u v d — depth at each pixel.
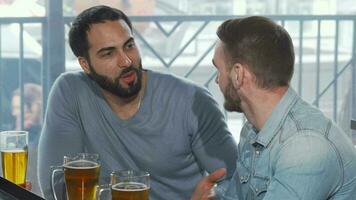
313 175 1.26
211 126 1.87
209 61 3.99
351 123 2.46
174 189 1.93
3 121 4.02
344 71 4.07
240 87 1.36
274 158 1.33
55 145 1.92
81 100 1.92
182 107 1.87
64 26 3.92
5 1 3.87
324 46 4.05
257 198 1.39
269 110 1.35
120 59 1.78
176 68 4.00
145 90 1.88
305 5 4.02
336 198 1.33
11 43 3.93
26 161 1.70
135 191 1.45
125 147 1.90
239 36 1.34
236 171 1.56
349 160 1.31
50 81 3.97
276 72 1.33
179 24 3.97
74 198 1.56
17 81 3.98
